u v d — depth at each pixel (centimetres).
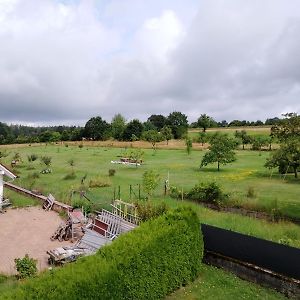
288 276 1409
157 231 1366
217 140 5144
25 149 10062
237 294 1402
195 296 1380
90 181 4044
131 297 1188
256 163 5862
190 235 1477
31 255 1888
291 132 3047
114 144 10562
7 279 1518
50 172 5134
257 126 15062
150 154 7781
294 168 4081
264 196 3191
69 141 13212
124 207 2503
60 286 973
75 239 2125
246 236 1541
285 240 1844
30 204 3044
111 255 1192
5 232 2281
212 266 1647
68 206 2744
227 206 2836
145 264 1248
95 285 1043
